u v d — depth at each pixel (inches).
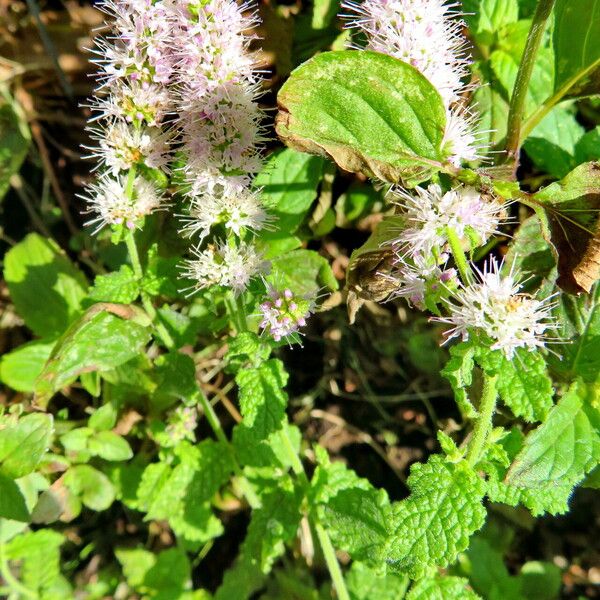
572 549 5.7
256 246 4.3
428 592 4.1
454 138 3.5
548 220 3.6
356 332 5.9
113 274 4.3
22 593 5.3
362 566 5.1
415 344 5.6
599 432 3.7
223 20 3.4
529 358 3.2
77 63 5.7
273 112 5.1
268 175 4.6
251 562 5.2
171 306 5.3
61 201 6.0
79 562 5.9
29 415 4.5
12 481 4.4
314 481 4.7
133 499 5.3
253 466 4.9
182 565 5.5
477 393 4.3
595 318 4.0
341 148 3.4
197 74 3.5
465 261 3.4
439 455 3.6
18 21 5.6
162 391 4.7
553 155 4.7
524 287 4.1
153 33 3.5
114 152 3.8
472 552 5.3
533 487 3.5
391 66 3.1
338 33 5.0
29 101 5.8
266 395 3.9
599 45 3.9
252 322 4.7
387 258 3.9
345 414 6.0
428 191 3.7
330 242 5.6
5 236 6.1
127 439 5.6
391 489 5.9
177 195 4.7
